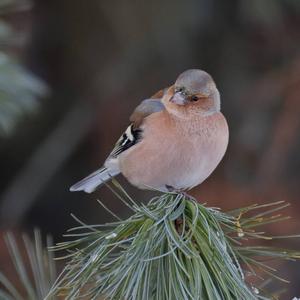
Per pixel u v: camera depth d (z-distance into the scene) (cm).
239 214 495
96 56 1258
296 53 1205
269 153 1141
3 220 1355
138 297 456
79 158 1359
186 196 512
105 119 1285
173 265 465
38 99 1266
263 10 1148
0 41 806
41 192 1385
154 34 1200
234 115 1202
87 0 1227
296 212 1096
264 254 491
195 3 1193
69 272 482
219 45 1227
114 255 489
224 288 456
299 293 1102
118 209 1303
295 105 1150
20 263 529
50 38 1254
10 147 1369
